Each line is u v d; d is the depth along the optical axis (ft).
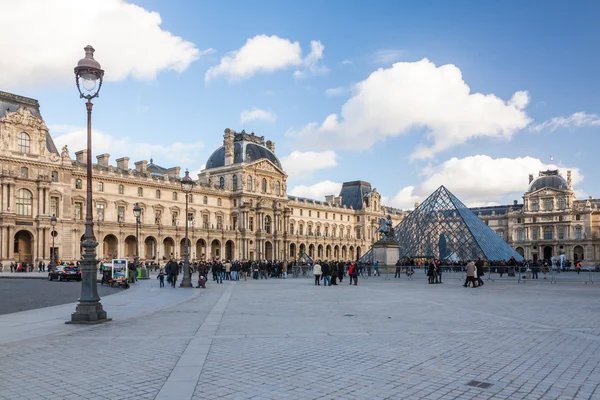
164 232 429.38
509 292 142.72
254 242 504.84
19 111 342.64
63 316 88.94
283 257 530.27
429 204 305.12
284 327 74.79
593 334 67.97
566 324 77.05
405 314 89.92
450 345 60.34
